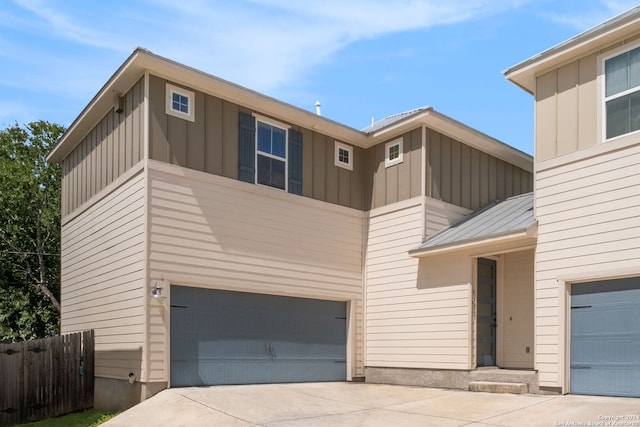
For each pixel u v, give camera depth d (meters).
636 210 8.80
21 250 22.23
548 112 10.27
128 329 10.33
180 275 10.34
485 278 12.47
